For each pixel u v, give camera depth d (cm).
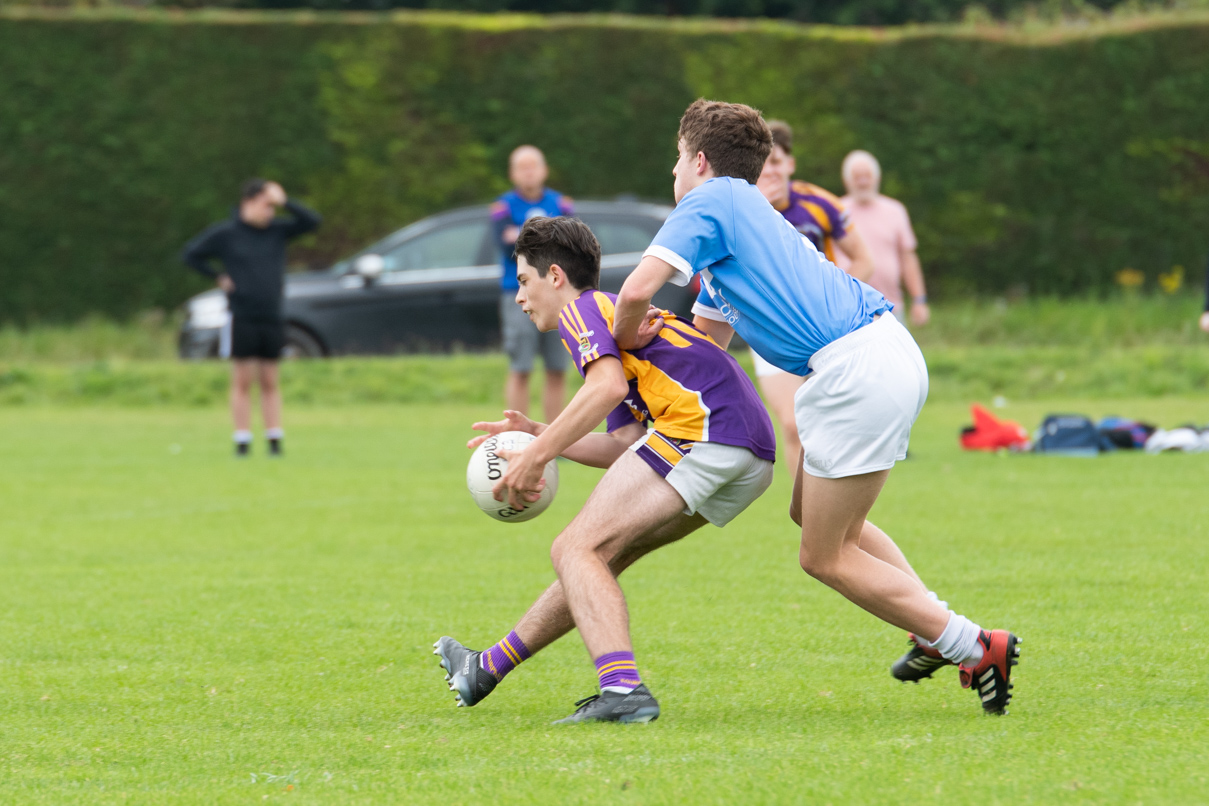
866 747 1310
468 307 6831
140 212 8525
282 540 2939
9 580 2489
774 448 1520
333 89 8600
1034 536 2741
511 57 8631
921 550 2598
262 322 4553
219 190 8569
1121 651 1780
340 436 5234
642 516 1464
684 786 1176
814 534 1474
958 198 8606
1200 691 1569
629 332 1457
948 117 8575
